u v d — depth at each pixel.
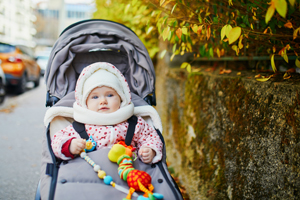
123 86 2.17
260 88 2.00
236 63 3.27
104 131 1.98
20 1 35.41
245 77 2.32
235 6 2.07
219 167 2.54
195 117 3.13
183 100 3.63
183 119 3.56
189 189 3.02
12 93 9.93
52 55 2.39
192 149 3.17
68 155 1.78
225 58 3.11
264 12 1.87
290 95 1.68
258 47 2.51
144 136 2.11
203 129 2.91
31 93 10.53
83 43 2.51
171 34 2.15
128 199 1.50
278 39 2.02
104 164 1.73
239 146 2.22
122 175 1.64
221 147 2.52
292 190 1.62
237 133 2.26
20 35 36.00
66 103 2.19
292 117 1.64
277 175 1.76
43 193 1.58
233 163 2.30
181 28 2.15
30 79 10.44
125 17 4.57
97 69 2.11
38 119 6.73
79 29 2.50
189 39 2.44
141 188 1.53
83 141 1.80
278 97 1.79
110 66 2.14
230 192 2.32
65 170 1.68
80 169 1.68
